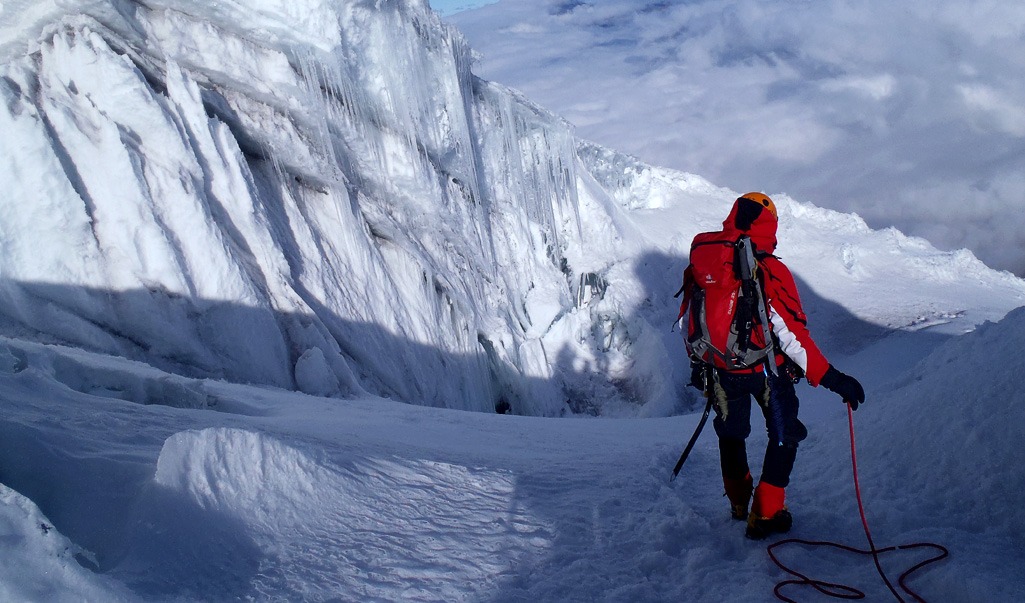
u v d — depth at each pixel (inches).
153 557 93.4
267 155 657.6
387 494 136.6
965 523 126.2
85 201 495.2
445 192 865.5
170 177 530.0
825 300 1289.4
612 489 164.2
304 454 129.3
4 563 72.1
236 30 637.9
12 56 541.6
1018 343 144.0
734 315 128.0
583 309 1059.3
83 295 474.3
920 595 106.7
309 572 103.7
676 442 279.4
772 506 129.3
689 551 127.0
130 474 107.9
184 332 501.7
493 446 265.9
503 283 958.4
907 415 157.1
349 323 661.3
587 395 972.6
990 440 134.7
